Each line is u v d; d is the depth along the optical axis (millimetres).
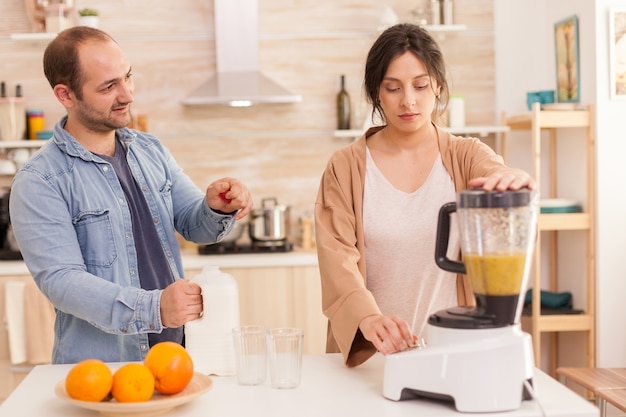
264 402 1494
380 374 1676
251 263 3863
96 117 1938
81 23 4117
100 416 1444
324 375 1674
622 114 3734
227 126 4359
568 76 3979
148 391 1427
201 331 1695
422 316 1938
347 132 4148
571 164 4059
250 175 4379
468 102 4355
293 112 4359
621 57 3705
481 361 1405
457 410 1418
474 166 1885
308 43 4324
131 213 2027
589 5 3760
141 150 2152
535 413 1396
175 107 4340
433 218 1917
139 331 1698
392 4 4324
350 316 1666
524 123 4137
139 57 4312
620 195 3756
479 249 1420
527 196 1409
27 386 1648
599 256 3758
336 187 1945
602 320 3771
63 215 1875
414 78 1842
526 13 4320
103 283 1733
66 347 1921
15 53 4273
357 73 4344
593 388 2701
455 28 4148
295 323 3895
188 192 2227
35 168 1896
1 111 4145
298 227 4383
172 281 2086
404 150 1966
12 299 3742
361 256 1918
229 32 4148
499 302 1424
